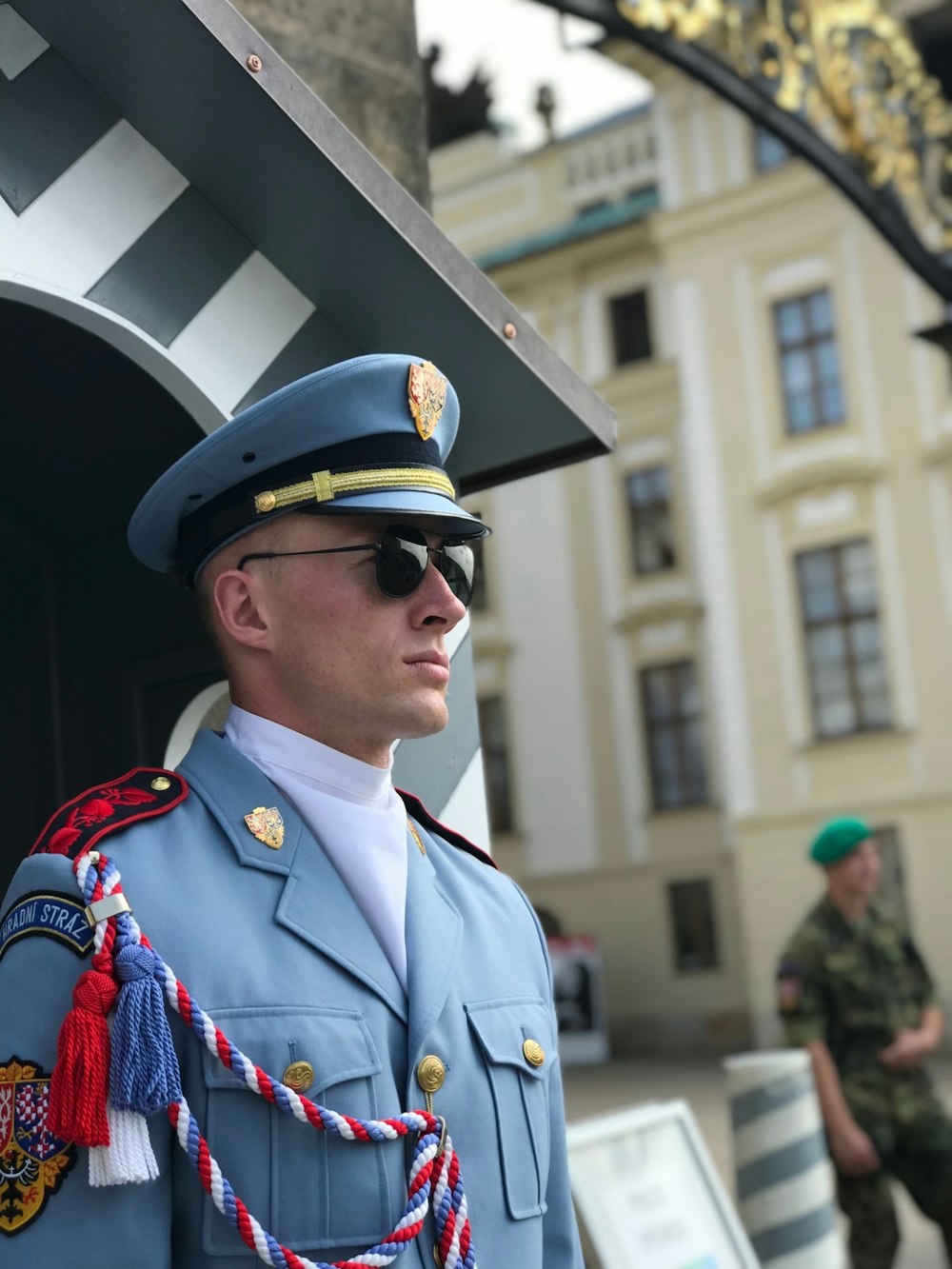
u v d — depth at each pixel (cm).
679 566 1948
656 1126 327
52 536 233
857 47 521
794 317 1856
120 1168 111
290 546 140
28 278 168
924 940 1712
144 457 215
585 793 2011
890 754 1753
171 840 131
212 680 218
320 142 171
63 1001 118
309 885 132
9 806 229
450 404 153
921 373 1762
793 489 1820
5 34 169
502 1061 136
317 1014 125
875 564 1777
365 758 142
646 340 1998
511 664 2075
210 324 188
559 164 2175
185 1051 120
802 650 1817
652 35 448
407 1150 126
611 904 1984
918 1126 423
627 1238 308
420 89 292
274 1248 116
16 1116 116
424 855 150
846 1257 438
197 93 170
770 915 1820
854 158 520
